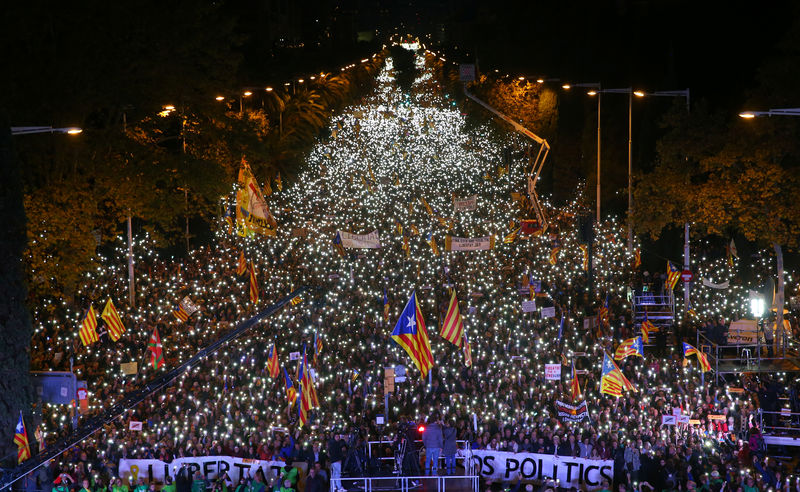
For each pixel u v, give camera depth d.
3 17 38.62
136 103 45.03
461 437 31.14
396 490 26.17
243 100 85.19
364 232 65.69
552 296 50.59
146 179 44.41
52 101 39.84
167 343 41.94
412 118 120.56
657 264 63.47
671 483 27.59
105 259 58.16
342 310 46.25
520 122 97.25
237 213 50.28
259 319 33.59
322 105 104.44
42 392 28.05
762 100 41.94
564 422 31.75
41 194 39.25
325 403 34.53
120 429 32.03
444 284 51.66
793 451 33.72
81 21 40.94
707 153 46.72
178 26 45.47
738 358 37.97
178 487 27.86
